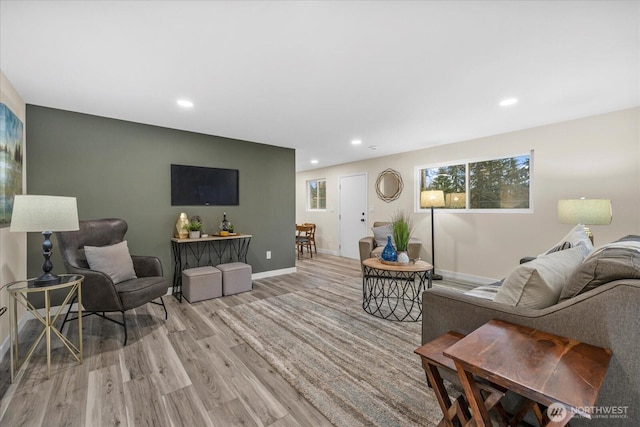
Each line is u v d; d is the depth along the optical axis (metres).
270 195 4.56
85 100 2.66
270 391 1.69
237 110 2.96
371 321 2.73
